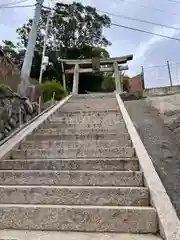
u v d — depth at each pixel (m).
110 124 5.38
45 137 4.66
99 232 2.33
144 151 3.59
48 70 20.50
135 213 2.37
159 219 2.25
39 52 20.73
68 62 12.91
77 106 7.88
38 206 2.52
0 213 2.49
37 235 2.27
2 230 2.39
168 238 1.97
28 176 3.14
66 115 6.75
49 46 21.86
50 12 17.95
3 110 5.13
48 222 2.44
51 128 5.37
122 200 2.67
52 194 2.76
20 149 4.14
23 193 2.79
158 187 2.66
